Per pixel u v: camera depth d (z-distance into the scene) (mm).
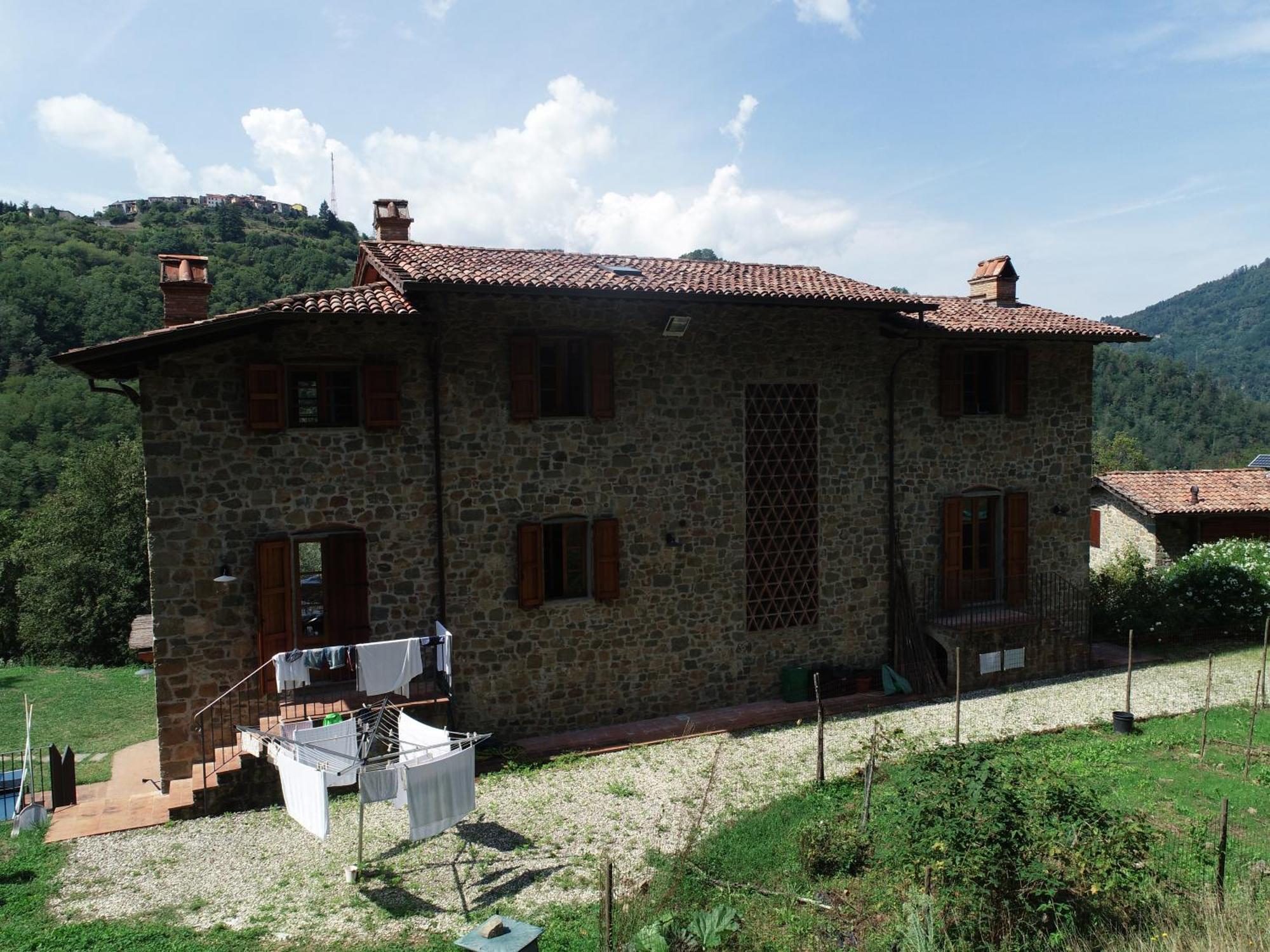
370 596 12250
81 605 27125
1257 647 18109
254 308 11117
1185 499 22859
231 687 11547
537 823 10125
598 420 13438
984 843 7062
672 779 11422
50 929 7777
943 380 16078
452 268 12508
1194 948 6605
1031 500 17266
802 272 16656
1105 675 16344
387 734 10664
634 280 13445
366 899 8414
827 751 12320
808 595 15188
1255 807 10289
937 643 15992
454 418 12547
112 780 12422
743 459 14516
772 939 7387
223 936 7699
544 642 13227
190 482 11273
